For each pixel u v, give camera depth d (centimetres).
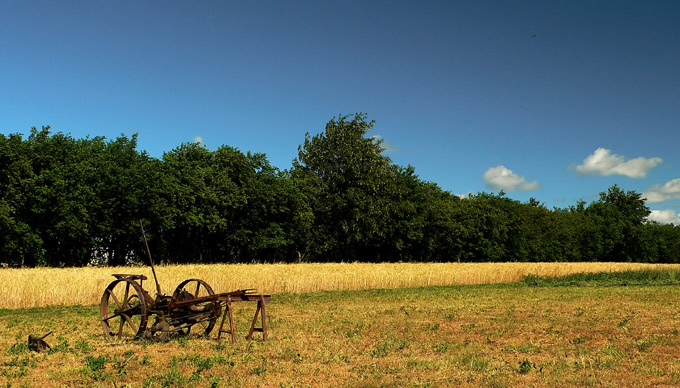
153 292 2823
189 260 5841
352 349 1246
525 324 1719
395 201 7606
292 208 6412
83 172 4612
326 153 7188
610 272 5597
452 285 4200
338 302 2619
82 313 2148
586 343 1371
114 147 5194
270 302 2627
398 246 7619
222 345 1268
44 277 2634
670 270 5625
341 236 7006
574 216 11806
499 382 920
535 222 10388
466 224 8888
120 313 1434
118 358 1131
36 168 4650
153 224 5131
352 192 6806
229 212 5797
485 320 1827
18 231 4238
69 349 1238
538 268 5372
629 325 1675
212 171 5728
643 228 12138
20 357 1141
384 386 902
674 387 898
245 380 934
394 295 3086
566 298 2752
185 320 1387
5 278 2545
